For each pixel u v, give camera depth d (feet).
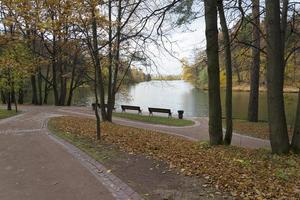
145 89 307.17
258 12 44.50
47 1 45.93
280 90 34.96
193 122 88.33
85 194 23.58
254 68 84.79
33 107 129.70
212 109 42.11
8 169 30.60
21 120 76.18
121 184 25.20
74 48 69.87
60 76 146.10
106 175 27.63
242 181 24.56
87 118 85.66
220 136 42.39
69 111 111.14
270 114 35.45
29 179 27.37
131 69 92.53
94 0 45.34
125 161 31.99
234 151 36.73
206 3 40.14
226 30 43.06
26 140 46.39
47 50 116.67
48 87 163.53
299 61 71.72
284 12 46.06
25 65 101.76
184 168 28.73
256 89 86.02
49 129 57.98
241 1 40.01
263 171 27.37
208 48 41.06
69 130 55.77
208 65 41.68
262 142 59.06
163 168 29.25
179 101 191.52
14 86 103.50
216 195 22.29
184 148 38.91
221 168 28.25
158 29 41.68
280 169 27.91
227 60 43.83
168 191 23.35
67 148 39.24
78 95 213.46
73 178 27.25
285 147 35.22
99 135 44.93
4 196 23.65
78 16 47.16
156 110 105.19
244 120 89.76
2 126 64.18
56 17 48.57
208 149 38.22
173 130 73.92
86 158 33.63
